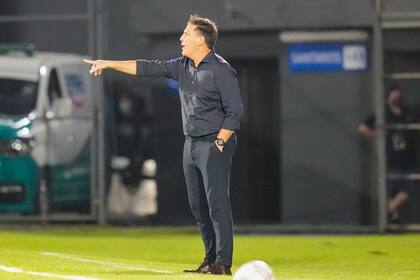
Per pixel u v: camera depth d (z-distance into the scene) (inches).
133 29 1699.1
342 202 1683.1
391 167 1680.6
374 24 1672.0
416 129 1675.7
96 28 1704.0
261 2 1676.9
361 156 1680.6
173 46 1692.9
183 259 1409.9
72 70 1707.7
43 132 1699.1
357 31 1675.7
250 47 1681.8
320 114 1680.6
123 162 1708.9
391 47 1676.9
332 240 1581.0
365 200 1680.6
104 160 1712.6
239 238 1622.8
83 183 1713.8
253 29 1680.6
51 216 1706.4
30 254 1234.6
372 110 1680.6
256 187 1685.5
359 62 1676.9
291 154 1681.8
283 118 1680.6
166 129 1697.8
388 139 1680.6
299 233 1676.9
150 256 1435.8
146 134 1701.5
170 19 1690.5
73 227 1706.4
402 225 1679.4
